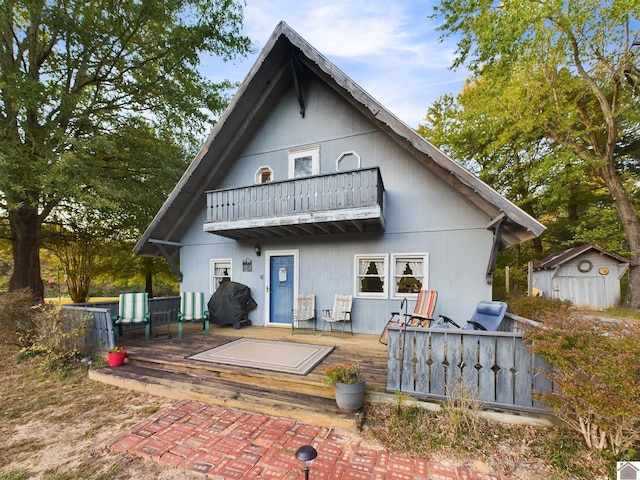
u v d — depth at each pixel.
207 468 2.65
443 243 6.39
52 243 11.77
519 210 4.98
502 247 7.02
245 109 7.66
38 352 5.82
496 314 4.73
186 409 3.79
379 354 5.24
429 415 3.38
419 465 2.67
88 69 10.19
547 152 12.58
